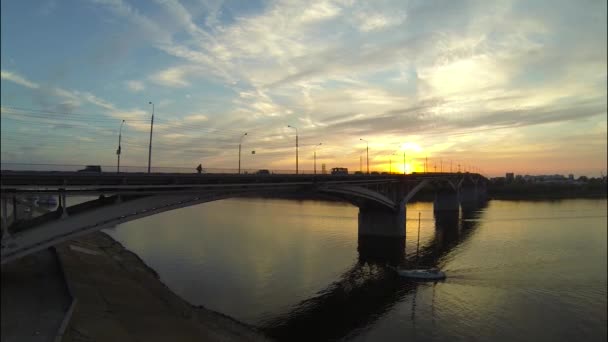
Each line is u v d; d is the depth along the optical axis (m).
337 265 59.25
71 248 48.22
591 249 70.94
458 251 70.25
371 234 84.44
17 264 37.03
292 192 59.19
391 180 84.44
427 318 38.59
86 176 30.84
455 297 44.66
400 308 41.31
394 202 85.25
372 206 84.50
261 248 68.62
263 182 50.91
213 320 35.41
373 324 37.12
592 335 34.75
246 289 45.81
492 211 145.50
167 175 37.22
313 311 39.94
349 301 43.22
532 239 81.75
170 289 44.44
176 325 31.20
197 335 30.41
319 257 64.19
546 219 117.00
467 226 103.00
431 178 113.12
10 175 26.39
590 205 167.38
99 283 36.00
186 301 40.50
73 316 24.72
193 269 53.16
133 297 35.88
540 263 60.09
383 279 51.91
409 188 97.38
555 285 48.56
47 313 24.86
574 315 39.25
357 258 64.69
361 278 52.31
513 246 74.50
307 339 33.56
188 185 38.88
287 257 62.53
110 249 60.94
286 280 49.97
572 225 103.12
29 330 22.00
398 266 58.94
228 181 44.69
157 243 70.44
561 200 196.50
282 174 53.75
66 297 28.27
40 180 28.45
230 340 31.12
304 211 136.88
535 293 45.69
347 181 69.06
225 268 54.16
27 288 29.92
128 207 34.88
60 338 21.00
